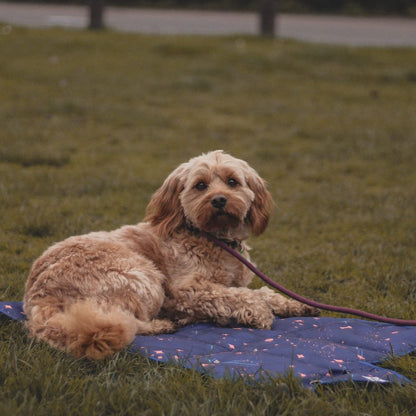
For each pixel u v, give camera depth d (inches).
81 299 147.7
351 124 505.4
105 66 677.3
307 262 237.3
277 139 458.9
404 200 324.8
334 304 196.9
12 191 306.2
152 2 1312.7
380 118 525.0
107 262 154.9
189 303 166.4
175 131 470.9
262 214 185.2
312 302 161.9
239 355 136.7
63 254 155.4
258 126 496.7
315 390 122.6
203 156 182.2
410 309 191.5
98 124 475.5
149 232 177.3
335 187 352.8
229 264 176.2
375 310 189.0
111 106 522.9
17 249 233.6
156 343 143.6
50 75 618.5
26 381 120.7
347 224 288.2
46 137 424.5
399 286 209.3
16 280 197.9
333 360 135.0
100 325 132.7
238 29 992.9
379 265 231.5
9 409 108.3
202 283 169.5
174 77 648.4
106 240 164.6
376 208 312.5
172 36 853.8
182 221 179.2
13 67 641.6
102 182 331.3
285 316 180.4
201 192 173.3
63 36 815.7
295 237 271.7
